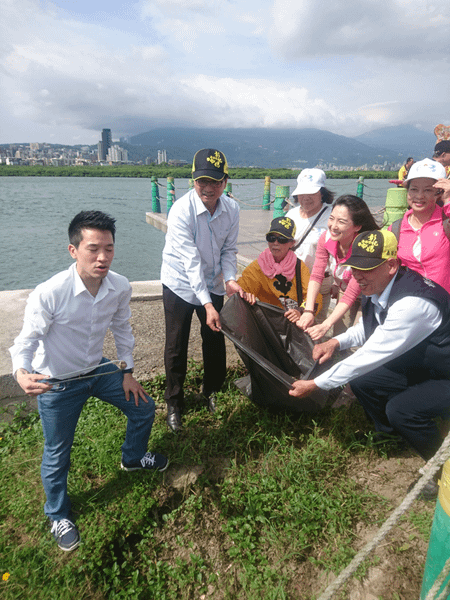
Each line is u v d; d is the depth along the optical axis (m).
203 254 3.03
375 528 2.37
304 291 3.42
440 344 2.38
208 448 2.97
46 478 2.23
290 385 2.62
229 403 3.42
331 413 3.29
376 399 2.81
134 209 27.59
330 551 2.24
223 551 2.32
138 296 5.31
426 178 2.85
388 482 2.69
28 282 10.99
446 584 1.53
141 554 2.27
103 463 2.77
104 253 1.99
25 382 1.99
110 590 2.12
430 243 2.94
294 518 2.43
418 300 2.29
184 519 2.50
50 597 1.98
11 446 2.97
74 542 2.24
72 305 2.11
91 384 2.31
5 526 2.38
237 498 2.55
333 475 2.75
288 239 3.10
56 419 2.20
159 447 2.96
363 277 2.35
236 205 3.12
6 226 20.47
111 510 2.47
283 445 2.96
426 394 2.47
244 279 3.46
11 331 3.98
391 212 6.11
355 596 2.02
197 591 2.12
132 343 2.57
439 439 2.60
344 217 2.92
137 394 2.46
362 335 2.95
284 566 2.20
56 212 26.53
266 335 3.21
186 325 3.09
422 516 2.37
